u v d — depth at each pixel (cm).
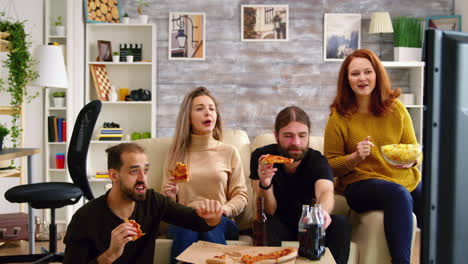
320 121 520
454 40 75
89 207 181
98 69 509
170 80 520
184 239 220
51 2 496
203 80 520
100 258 165
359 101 270
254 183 240
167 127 521
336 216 222
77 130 328
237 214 252
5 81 446
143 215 189
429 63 75
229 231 240
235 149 267
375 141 263
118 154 176
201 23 518
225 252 172
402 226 224
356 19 513
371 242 231
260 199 207
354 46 514
